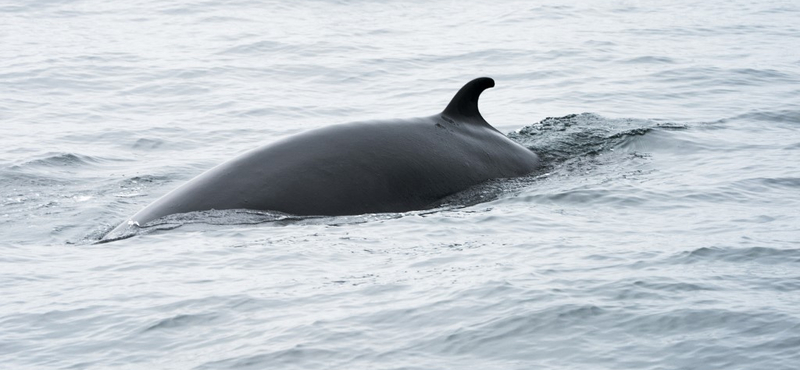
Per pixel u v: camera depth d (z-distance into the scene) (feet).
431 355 93.86
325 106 290.97
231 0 520.83
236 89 316.40
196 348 97.91
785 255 123.44
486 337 97.35
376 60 365.61
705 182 171.83
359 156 157.99
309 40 410.72
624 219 147.74
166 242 138.62
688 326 97.96
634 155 195.00
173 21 463.01
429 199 157.99
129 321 105.91
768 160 190.70
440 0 533.55
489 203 158.10
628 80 314.76
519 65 349.82
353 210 151.23
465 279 115.85
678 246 129.18
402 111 283.59
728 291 108.68
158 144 237.25
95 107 288.10
